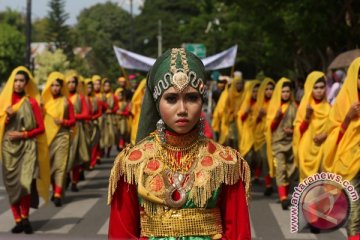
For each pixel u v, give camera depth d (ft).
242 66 117.91
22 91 26.32
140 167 10.21
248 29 67.26
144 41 276.00
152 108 10.81
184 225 9.98
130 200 10.35
